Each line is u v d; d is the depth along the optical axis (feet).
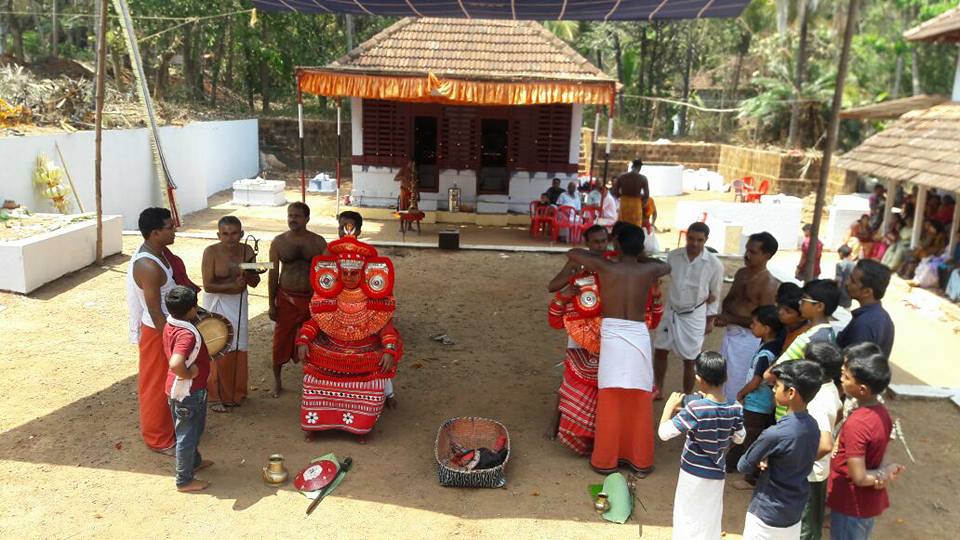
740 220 55.36
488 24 58.80
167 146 56.85
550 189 54.29
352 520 15.53
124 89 72.18
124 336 26.50
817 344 13.28
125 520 15.14
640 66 123.65
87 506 15.57
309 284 21.42
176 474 16.55
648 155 99.66
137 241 41.06
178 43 81.20
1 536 14.34
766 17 104.68
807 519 14.16
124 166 50.83
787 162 82.33
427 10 30.22
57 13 83.41
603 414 17.79
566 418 18.74
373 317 18.90
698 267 21.01
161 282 16.78
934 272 40.88
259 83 101.24
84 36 102.42
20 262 29.68
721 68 130.82
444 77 46.39
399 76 46.88
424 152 60.54
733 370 19.11
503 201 58.29
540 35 58.23
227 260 20.11
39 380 22.13
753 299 18.80
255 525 15.19
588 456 18.88
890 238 46.52
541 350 27.35
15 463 17.17
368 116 57.72
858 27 104.58
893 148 45.06
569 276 19.17
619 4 27.43
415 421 20.66
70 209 43.96
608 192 51.47
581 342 18.26
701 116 124.98
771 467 12.57
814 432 12.37
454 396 22.58
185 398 15.69
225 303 20.31
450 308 32.45
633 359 17.47
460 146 57.72
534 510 16.24
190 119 69.51
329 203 66.28
